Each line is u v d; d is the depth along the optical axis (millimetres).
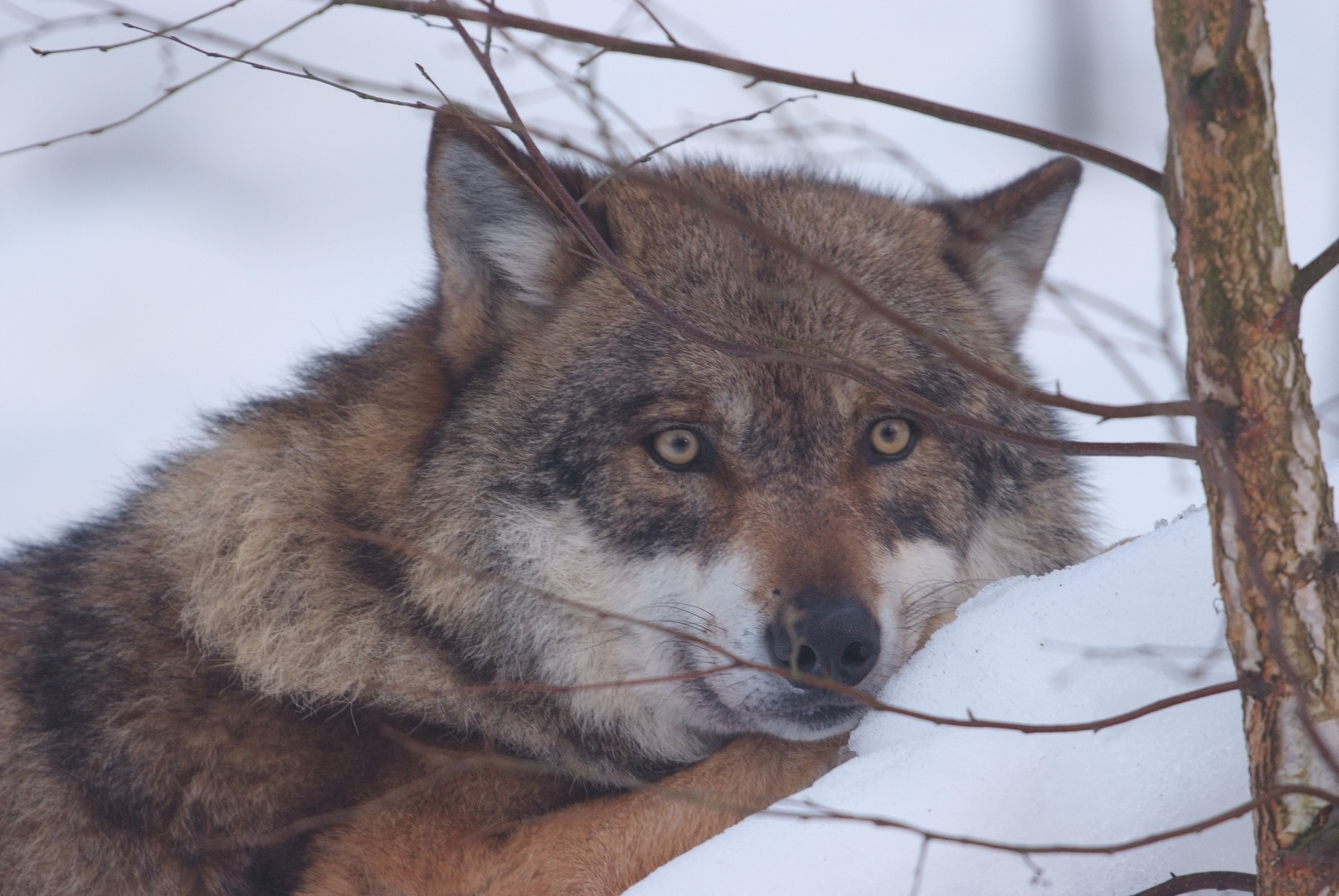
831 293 6723
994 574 7164
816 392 6500
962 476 6914
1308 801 3922
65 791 6500
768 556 6227
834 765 6250
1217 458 3871
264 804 6508
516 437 6773
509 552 6715
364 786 6570
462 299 6957
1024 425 7348
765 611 6109
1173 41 3721
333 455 6918
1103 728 4254
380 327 7723
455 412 6918
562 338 6855
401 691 6535
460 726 6699
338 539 6723
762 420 6496
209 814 6469
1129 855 4598
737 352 4668
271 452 6969
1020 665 5121
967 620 5668
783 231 7145
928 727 5305
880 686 6160
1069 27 21078
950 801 4742
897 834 4730
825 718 6242
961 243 7301
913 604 6504
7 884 6434
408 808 6430
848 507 6453
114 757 6477
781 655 6031
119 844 6453
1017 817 4684
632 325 6719
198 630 6578
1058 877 4594
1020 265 7570
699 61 4332
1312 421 3842
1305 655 3883
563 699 6816
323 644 6598
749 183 7754
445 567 6684
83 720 6551
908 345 6770
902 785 4859
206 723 6543
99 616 6789
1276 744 3955
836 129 5582
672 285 6789
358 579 6715
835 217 7352
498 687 5934
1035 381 7738
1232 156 3670
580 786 6785
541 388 6801
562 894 6082
